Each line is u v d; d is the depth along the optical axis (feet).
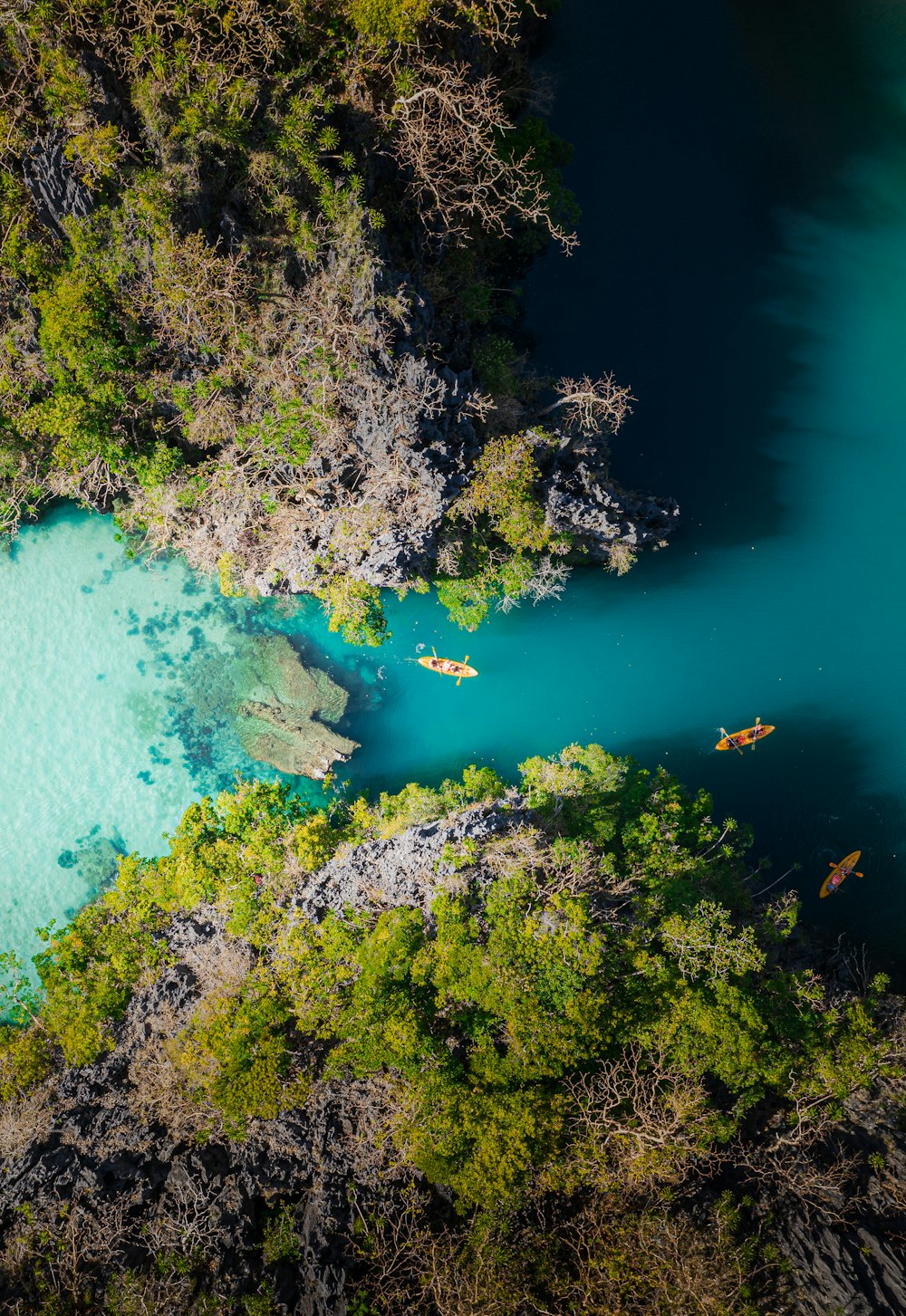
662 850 80.28
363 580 90.94
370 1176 71.46
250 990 75.25
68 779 97.40
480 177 83.41
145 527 97.09
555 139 92.22
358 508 87.61
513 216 93.20
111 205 75.66
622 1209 68.39
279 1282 69.36
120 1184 73.26
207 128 71.15
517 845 75.36
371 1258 68.49
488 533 92.22
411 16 70.23
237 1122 70.54
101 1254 70.64
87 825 97.09
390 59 73.72
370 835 84.23
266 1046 71.15
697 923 72.95
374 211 74.74
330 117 75.56
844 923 94.53
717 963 71.51
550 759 89.20
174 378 85.76
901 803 96.68
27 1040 80.53
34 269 77.71
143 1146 74.49
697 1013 68.69
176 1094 75.25
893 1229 70.90
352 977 74.02
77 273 77.61
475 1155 64.75
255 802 86.69
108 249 76.84
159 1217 71.51
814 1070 73.31
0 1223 72.43
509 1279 65.26
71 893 95.96
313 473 88.02
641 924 74.54
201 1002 77.82
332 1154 72.43
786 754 98.43
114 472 88.28
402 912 72.79
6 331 81.35
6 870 95.86
